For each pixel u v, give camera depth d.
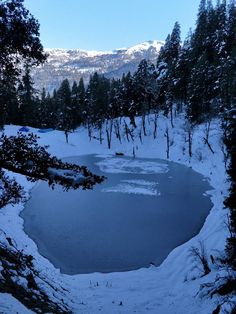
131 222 34.59
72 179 9.08
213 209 37.78
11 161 9.02
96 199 42.78
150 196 44.03
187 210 38.19
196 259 24.61
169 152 74.56
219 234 28.03
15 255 18.92
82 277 23.88
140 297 20.06
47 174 9.16
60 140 85.25
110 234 31.56
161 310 17.84
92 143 88.25
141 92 87.69
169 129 82.25
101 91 91.69
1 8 8.67
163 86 90.56
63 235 31.25
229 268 20.09
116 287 22.02
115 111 94.81
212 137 67.12
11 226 30.98
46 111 106.25
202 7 105.19
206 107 74.50
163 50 104.75
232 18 84.69
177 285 21.81
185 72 85.00
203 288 18.97
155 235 31.34
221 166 56.06
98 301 19.25
